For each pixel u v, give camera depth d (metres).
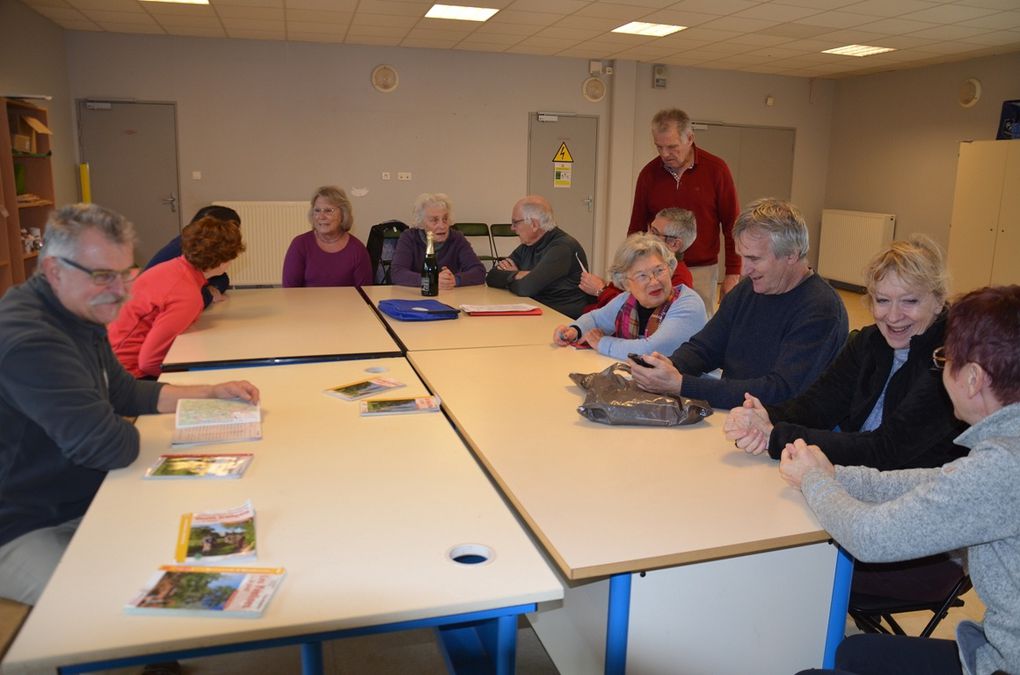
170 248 3.33
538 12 6.23
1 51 5.48
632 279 2.62
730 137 9.45
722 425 1.93
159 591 1.08
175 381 2.25
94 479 1.67
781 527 1.36
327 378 2.32
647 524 1.36
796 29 6.69
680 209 3.21
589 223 8.98
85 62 7.08
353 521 1.34
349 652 2.22
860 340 1.90
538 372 2.41
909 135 8.91
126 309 2.74
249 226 7.69
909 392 1.67
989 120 8.00
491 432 1.84
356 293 3.97
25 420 1.56
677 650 1.38
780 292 2.17
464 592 1.12
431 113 8.14
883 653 1.35
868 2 5.68
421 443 1.76
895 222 9.14
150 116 7.35
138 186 7.43
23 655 0.94
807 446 1.54
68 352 1.57
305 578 1.15
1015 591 1.09
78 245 1.60
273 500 1.43
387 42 7.64
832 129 9.98
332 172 7.94
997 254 7.59
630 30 6.96
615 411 1.90
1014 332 1.10
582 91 8.63
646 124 9.00
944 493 1.13
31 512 1.60
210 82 7.45
